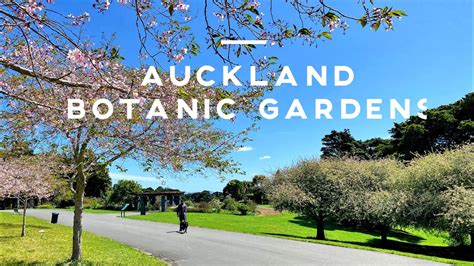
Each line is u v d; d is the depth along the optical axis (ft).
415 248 80.23
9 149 37.70
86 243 56.65
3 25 12.87
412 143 144.77
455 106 149.48
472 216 64.44
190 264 42.93
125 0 13.20
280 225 106.11
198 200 205.87
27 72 14.19
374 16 11.57
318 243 63.93
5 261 39.70
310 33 13.29
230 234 75.46
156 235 71.97
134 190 186.50
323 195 95.20
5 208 184.85
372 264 44.88
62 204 198.18
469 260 63.52
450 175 75.00
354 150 194.39
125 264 39.75
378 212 82.84
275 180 112.16
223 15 14.02
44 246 52.39
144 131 29.45
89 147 37.99
